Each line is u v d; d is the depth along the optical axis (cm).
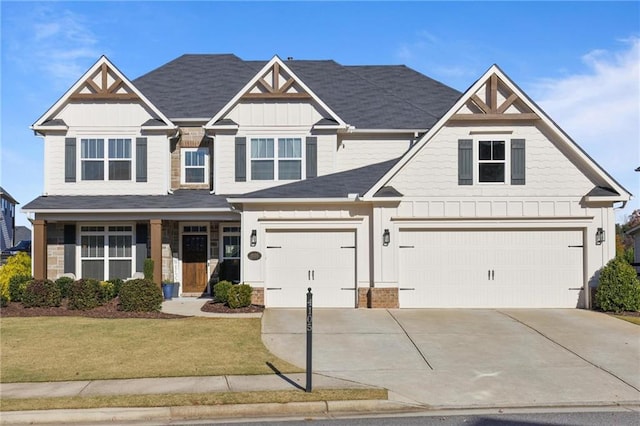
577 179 1922
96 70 2275
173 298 2203
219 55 2816
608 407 1040
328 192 1969
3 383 1120
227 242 2378
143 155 2269
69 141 2270
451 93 2692
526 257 1927
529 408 1032
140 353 1330
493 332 1563
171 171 2350
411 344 1443
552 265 1923
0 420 941
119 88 2284
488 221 1922
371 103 2517
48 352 1337
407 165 1928
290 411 1000
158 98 2469
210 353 1336
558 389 1132
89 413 953
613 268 1847
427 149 1930
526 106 1928
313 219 1952
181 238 2369
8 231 4812
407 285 1920
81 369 1212
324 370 1230
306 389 1066
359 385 1123
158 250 2142
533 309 1892
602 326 1631
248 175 2250
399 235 1923
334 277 1952
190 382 1125
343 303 1947
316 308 1925
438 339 1490
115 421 953
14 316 1733
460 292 1922
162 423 944
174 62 2761
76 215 2141
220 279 2323
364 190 1966
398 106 2502
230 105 2239
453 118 1927
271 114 2259
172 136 2305
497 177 1931
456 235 1928
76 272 2262
